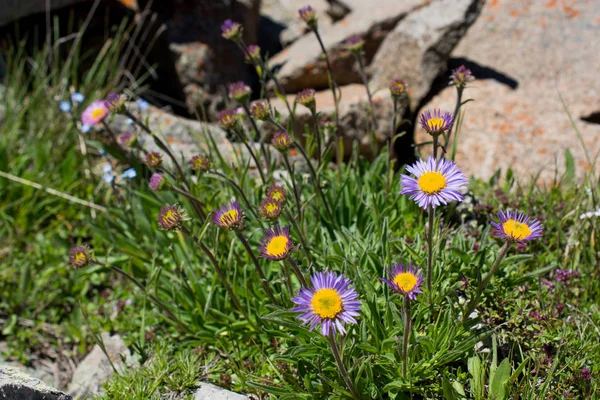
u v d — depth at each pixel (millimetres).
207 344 807
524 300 752
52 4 1174
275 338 786
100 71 1161
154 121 1085
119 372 817
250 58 882
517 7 1153
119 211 945
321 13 1338
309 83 1145
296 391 705
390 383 670
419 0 1135
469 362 683
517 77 1073
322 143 902
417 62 1065
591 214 808
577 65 1062
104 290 961
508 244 643
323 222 852
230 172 902
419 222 857
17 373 690
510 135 1013
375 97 1060
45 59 1229
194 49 1157
